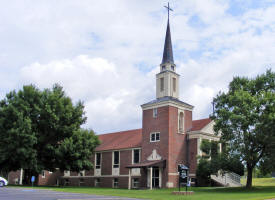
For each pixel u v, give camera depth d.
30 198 20.53
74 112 46.50
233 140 33.72
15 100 44.06
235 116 32.41
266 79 35.88
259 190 32.84
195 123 47.97
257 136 32.06
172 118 44.09
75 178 58.31
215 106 37.09
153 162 42.47
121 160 50.25
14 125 41.25
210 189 35.81
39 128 44.66
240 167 34.16
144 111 47.34
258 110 33.62
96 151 54.88
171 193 29.64
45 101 44.72
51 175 62.44
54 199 20.34
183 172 30.34
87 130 47.25
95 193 29.38
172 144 43.09
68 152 43.72
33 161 42.22
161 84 48.34
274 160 32.03
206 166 35.53
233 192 31.11
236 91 34.97
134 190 36.72
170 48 49.62
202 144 37.44
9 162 44.19
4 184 36.41
